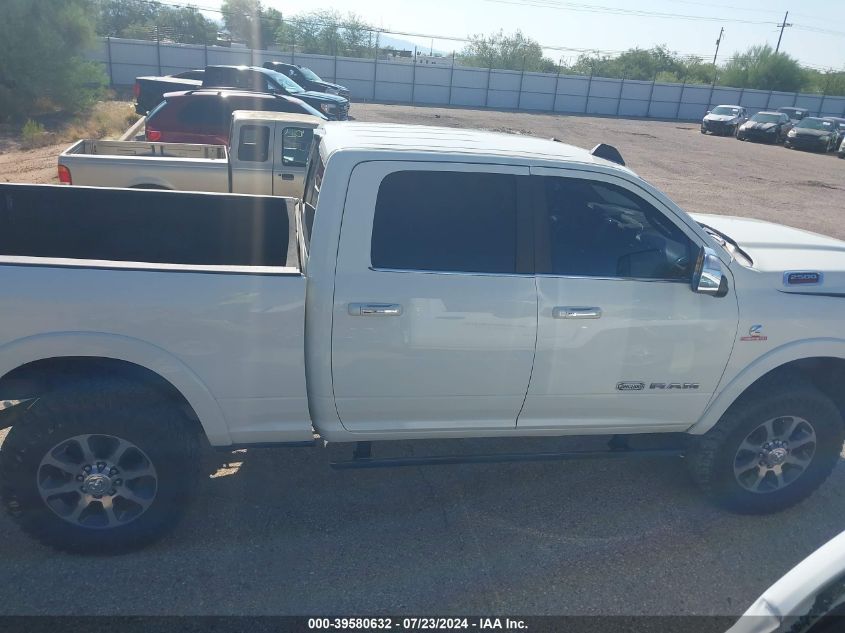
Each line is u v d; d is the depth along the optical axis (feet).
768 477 13.37
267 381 11.18
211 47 132.57
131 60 128.98
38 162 50.03
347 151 11.35
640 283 12.01
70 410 10.59
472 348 11.58
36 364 10.87
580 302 11.78
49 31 76.48
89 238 15.43
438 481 14.17
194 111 41.83
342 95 98.43
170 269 10.59
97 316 10.39
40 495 10.83
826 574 6.73
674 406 12.71
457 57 200.64
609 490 14.15
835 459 13.26
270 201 15.97
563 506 13.52
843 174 80.53
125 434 10.82
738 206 53.26
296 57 143.02
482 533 12.55
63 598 10.48
